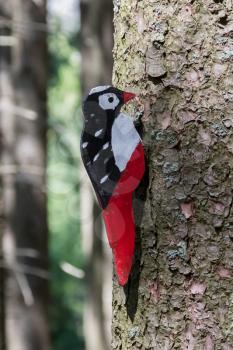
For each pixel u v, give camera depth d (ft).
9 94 14.21
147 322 4.94
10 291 14.49
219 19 4.80
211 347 4.81
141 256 4.94
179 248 4.85
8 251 14.47
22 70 14.12
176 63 4.86
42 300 14.64
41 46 14.17
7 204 14.48
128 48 5.04
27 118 13.67
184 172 4.85
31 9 13.97
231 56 4.79
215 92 4.81
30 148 14.25
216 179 4.80
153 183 4.91
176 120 4.86
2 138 14.38
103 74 14.12
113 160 4.92
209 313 4.81
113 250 4.94
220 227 4.79
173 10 4.86
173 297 4.87
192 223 4.83
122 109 5.04
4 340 14.08
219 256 4.79
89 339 15.89
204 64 4.82
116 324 5.10
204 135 4.82
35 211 14.47
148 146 4.93
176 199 4.86
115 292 5.11
